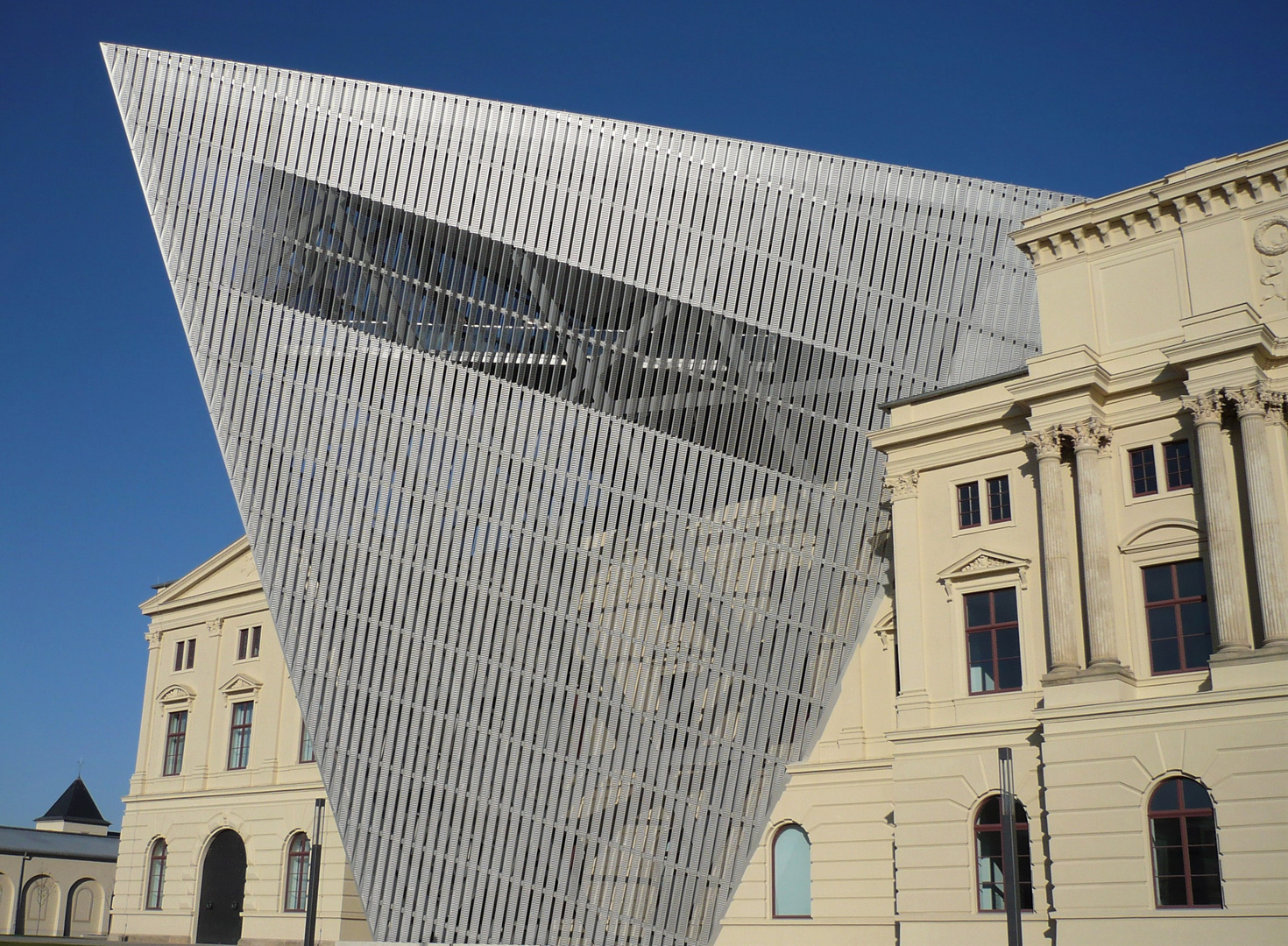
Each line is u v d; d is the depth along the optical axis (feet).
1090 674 90.74
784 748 119.34
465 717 124.67
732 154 125.29
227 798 167.53
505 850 122.31
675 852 119.65
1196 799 83.92
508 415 126.72
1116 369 97.19
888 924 107.04
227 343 128.98
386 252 128.36
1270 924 78.23
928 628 103.96
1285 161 90.43
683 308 124.67
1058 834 88.63
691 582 123.34
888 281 122.62
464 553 126.11
